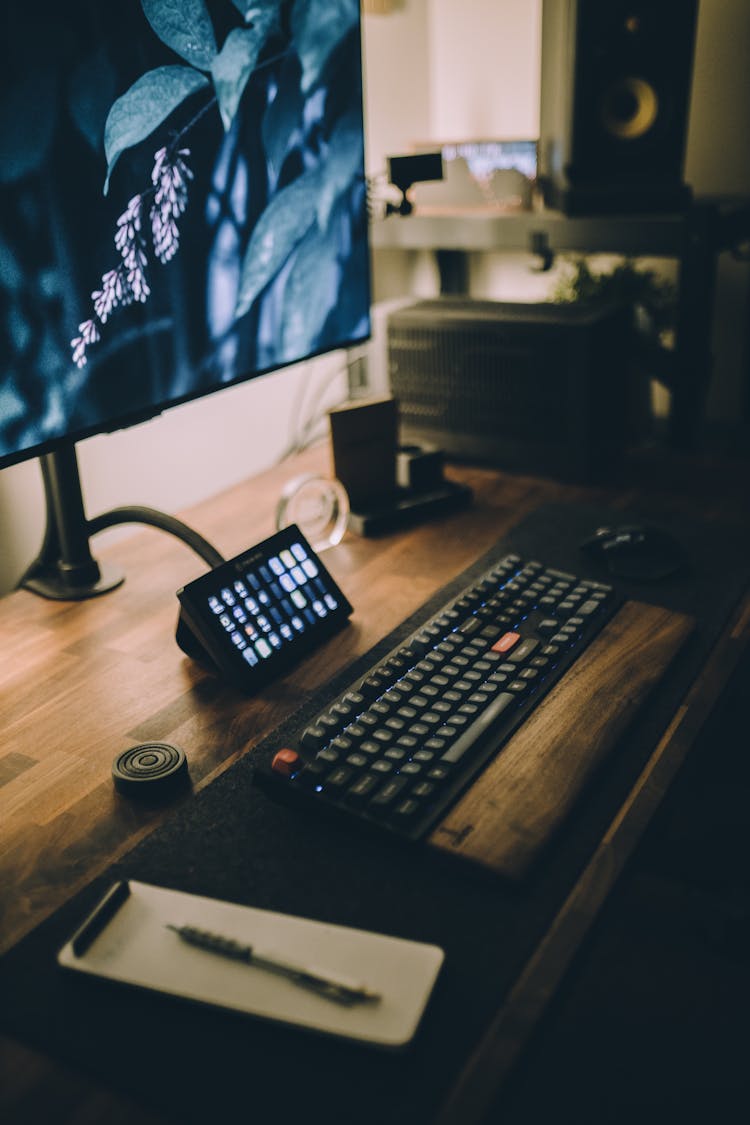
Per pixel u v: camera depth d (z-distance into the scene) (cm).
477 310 147
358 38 127
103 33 94
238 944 60
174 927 62
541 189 165
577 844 69
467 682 85
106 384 103
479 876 66
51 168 92
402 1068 53
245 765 80
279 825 73
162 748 81
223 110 110
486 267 198
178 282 109
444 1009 56
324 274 131
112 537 135
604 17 140
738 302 180
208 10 105
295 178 122
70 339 98
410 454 134
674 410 154
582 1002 107
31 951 62
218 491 154
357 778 74
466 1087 51
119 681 94
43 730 86
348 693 84
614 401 146
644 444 160
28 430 96
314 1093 52
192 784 78
